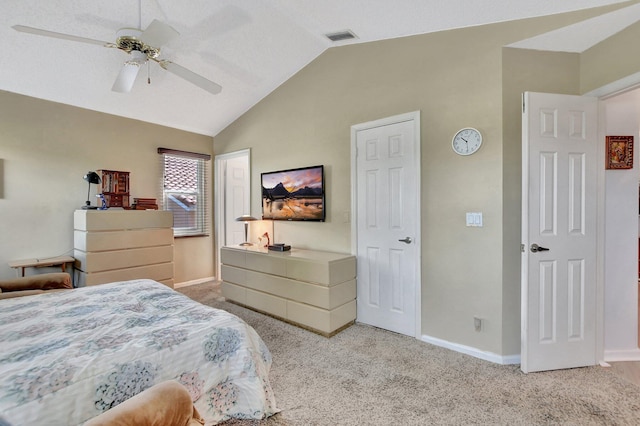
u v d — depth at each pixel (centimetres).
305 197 358
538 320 220
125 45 210
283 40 315
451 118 254
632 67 203
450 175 255
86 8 239
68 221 350
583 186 225
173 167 445
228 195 498
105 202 351
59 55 280
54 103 340
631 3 189
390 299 295
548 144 220
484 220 239
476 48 242
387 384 205
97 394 117
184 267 456
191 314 176
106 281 327
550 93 227
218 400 158
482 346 241
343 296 296
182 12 260
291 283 307
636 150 238
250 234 429
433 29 258
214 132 479
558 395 192
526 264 218
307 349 257
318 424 167
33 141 328
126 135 396
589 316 227
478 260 242
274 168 398
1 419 98
